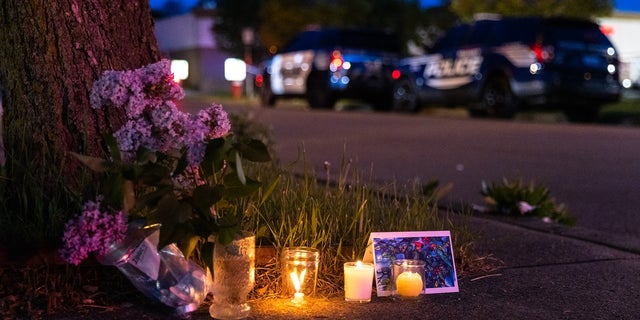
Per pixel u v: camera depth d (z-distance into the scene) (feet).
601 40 50.16
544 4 73.92
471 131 43.50
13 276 12.25
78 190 13.21
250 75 95.25
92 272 12.50
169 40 139.13
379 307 12.56
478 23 53.57
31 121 13.55
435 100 56.75
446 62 55.36
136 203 11.20
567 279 14.65
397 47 63.41
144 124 11.87
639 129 44.37
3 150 13.44
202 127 11.37
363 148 36.52
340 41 61.57
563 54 48.55
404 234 13.38
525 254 16.33
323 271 13.52
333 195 16.20
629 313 12.77
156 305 12.03
